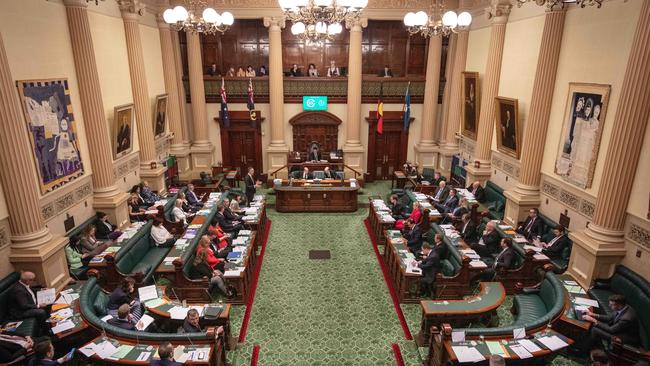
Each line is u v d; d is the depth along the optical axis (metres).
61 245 7.25
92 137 9.05
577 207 8.31
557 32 8.73
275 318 7.50
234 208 11.04
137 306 6.55
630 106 6.55
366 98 15.80
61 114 8.09
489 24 12.16
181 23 8.39
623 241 7.02
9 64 6.72
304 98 15.47
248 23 15.89
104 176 9.35
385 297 8.20
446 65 15.35
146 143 11.91
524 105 10.23
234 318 7.46
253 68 16.34
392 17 14.20
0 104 6.30
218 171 15.52
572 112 8.42
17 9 6.89
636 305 6.40
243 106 15.70
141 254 8.87
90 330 5.98
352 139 15.58
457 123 14.83
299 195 12.90
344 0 6.27
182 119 15.16
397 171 15.78
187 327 5.93
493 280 8.16
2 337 5.56
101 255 7.99
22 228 6.77
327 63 16.38
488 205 11.47
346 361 6.43
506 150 11.03
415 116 16.09
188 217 10.95
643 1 6.31
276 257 9.89
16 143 6.53
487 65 11.59
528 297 7.30
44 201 7.54
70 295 6.77
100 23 9.70
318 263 9.59
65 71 8.32
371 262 9.65
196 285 7.73
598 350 4.88
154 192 12.12
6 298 6.27
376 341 6.89
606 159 7.05
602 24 7.57
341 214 12.88
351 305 7.92
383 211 11.03
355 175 15.73
